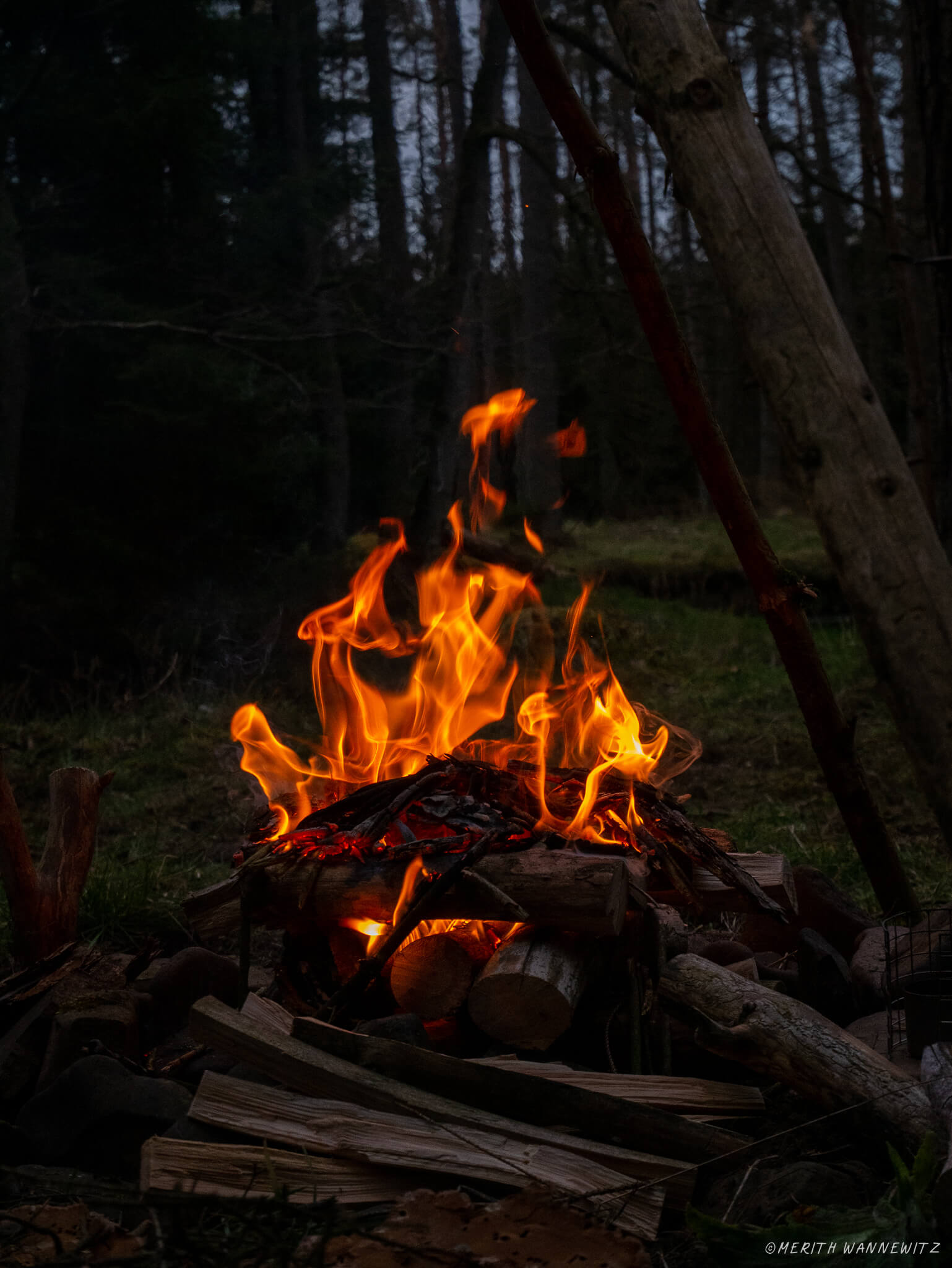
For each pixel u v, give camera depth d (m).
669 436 19.05
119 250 10.57
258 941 4.02
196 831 5.75
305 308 10.62
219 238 11.20
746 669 8.96
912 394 5.60
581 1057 2.77
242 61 11.99
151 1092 2.46
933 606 2.55
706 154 2.77
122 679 9.34
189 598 9.97
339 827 2.86
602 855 2.66
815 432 2.64
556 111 2.87
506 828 2.72
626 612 10.18
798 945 3.24
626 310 11.29
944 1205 1.79
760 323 2.71
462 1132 2.25
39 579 9.75
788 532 13.98
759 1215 2.05
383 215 12.61
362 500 14.32
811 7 12.25
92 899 4.06
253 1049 2.41
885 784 6.33
